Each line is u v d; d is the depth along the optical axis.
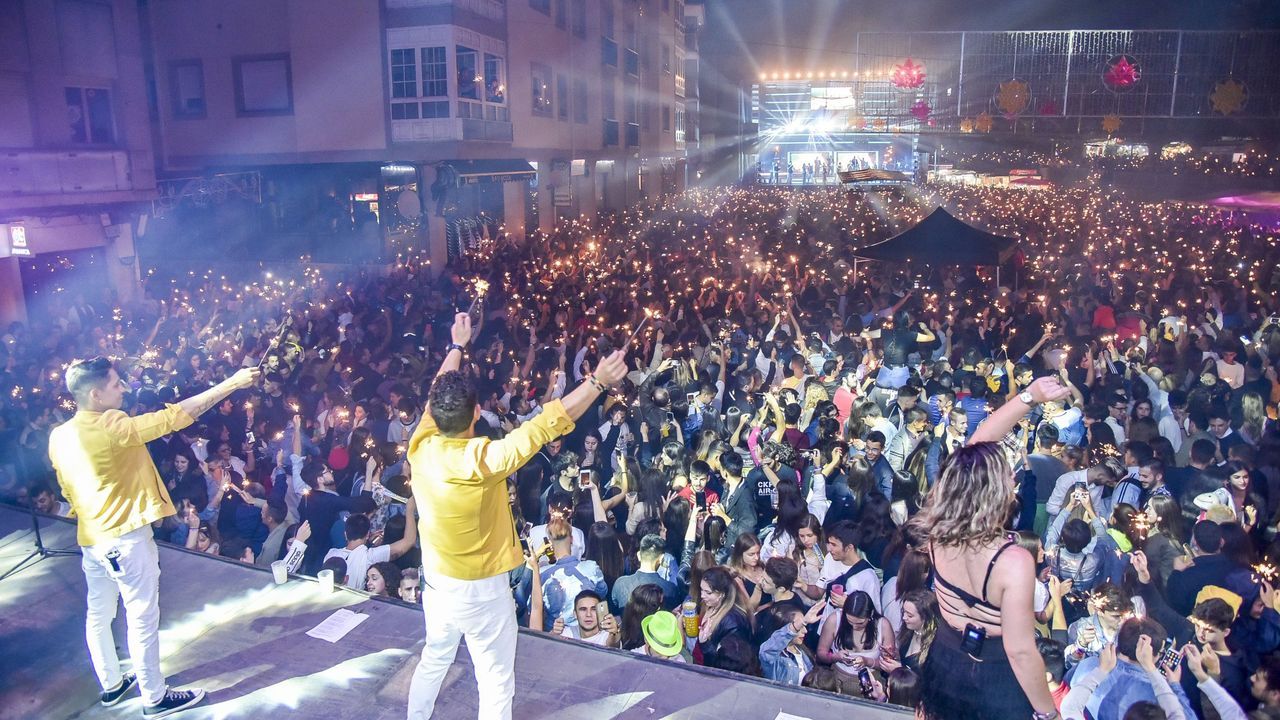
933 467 7.69
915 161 76.06
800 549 6.33
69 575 5.59
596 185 38.94
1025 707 2.86
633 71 42.91
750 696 4.13
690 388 10.48
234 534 7.44
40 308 18.39
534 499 7.82
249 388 10.45
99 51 18.77
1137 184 49.91
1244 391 9.17
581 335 12.95
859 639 5.17
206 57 24.19
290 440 8.99
